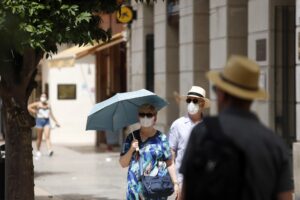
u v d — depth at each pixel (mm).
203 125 5707
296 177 16562
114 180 21109
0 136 36406
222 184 5473
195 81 23969
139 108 10672
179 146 11406
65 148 33000
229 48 21531
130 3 28828
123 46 32594
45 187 19641
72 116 37562
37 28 10836
